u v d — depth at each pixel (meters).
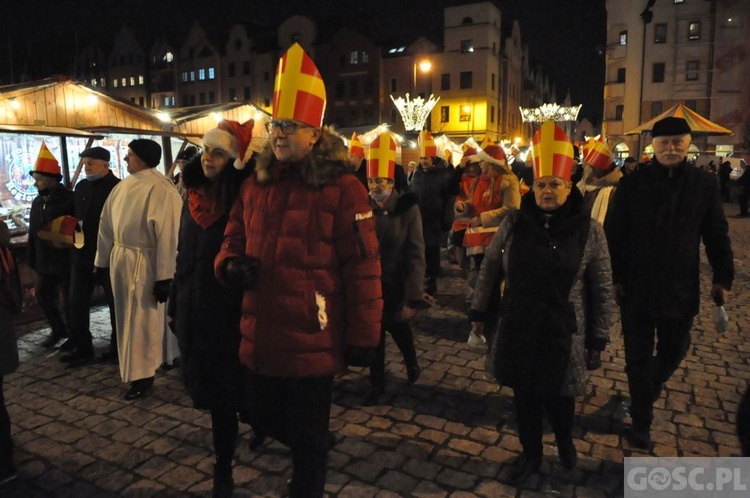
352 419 3.93
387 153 3.89
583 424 3.84
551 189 2.77
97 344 5.66
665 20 40.91
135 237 4.20
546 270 2.79
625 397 4.29
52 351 5.44
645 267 3.37
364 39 47.59
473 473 3.24
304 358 2.31
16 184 8.17
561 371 2.79
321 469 2.44
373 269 2.34
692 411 4.03
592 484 3.12
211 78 57.00
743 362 5.04
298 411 2.38
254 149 2.98
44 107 8.42
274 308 2.31
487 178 4.91
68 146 8.91
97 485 3.17
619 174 4.69
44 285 5.50
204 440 3.67
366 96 48.09
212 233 2.77
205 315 2.76
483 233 4.69
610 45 43.22
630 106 42.69
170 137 10.36
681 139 3.25
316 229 2.31
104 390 4.48
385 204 3.92
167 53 59.59
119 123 9.60
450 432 3.74
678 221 3.30
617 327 6.12
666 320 3.38
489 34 45.12
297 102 2.23
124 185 4.29
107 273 4.95
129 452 3.52
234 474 3.23
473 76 45.59
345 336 2.38
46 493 3.10
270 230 2.34
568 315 2.79
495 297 3.11
